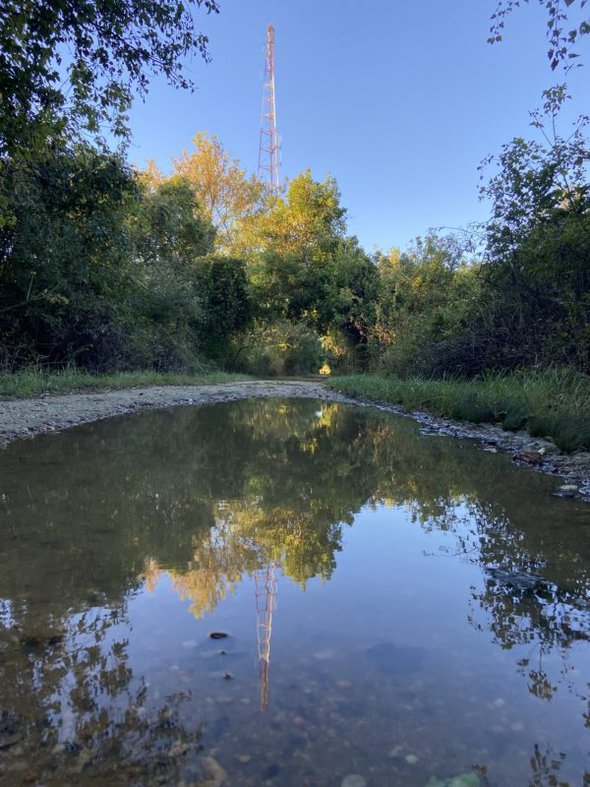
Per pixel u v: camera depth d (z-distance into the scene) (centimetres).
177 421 826
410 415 934
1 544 279
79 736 139
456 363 1062
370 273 2581
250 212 3409
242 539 295
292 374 2897
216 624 199
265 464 503
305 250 2603
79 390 1174
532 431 610
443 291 1656
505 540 295
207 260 2462
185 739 139
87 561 258
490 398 766
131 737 139
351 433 712
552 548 282
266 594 227
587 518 333
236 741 138
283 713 149
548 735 142
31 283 1161
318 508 357
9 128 627
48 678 164
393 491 404
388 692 160
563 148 779
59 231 1175
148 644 184
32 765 129
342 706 153
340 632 196
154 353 1791
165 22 617
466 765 131
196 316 2077
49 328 1307
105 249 1284
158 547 279
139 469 471
